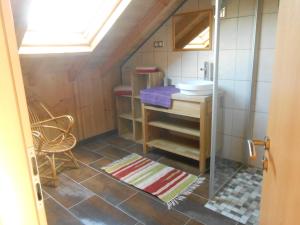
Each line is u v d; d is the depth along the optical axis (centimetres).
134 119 354
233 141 280
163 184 252
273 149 92
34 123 280
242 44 252
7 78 58
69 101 337
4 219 66
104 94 380
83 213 213
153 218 205
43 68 295
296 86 69
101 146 356
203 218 202
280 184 81
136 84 344
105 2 255
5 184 63
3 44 56
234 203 219
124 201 228
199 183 252
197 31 291
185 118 323
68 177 271
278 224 83
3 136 60
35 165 66
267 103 254
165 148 301
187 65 312
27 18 201
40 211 70
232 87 268
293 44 72
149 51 348
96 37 284
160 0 271
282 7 86
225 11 251
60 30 261
